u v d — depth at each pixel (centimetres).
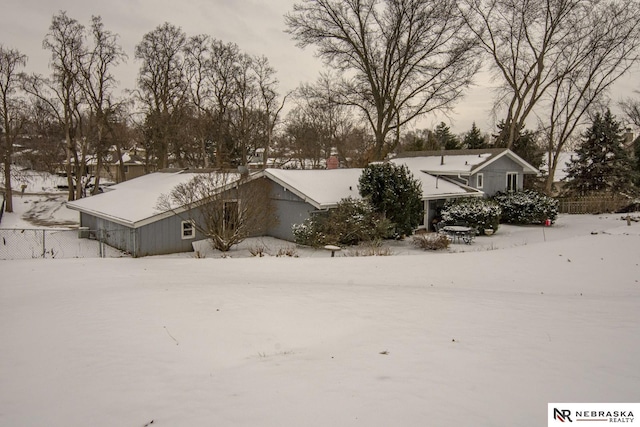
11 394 442
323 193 2020
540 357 520
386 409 390
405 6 3103
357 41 3300
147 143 4388
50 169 5050
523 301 857
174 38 4112
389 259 1463
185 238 1928
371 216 1959
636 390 429
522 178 3011
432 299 870
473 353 536
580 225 2595
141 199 2105
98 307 771
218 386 450
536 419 372
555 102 3519
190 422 374
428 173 2733
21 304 830
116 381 468
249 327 664
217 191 1853
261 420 373
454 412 384
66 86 3700
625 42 3145
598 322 683
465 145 4581
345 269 1310
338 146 5347
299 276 1212
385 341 594
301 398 415
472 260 1430
